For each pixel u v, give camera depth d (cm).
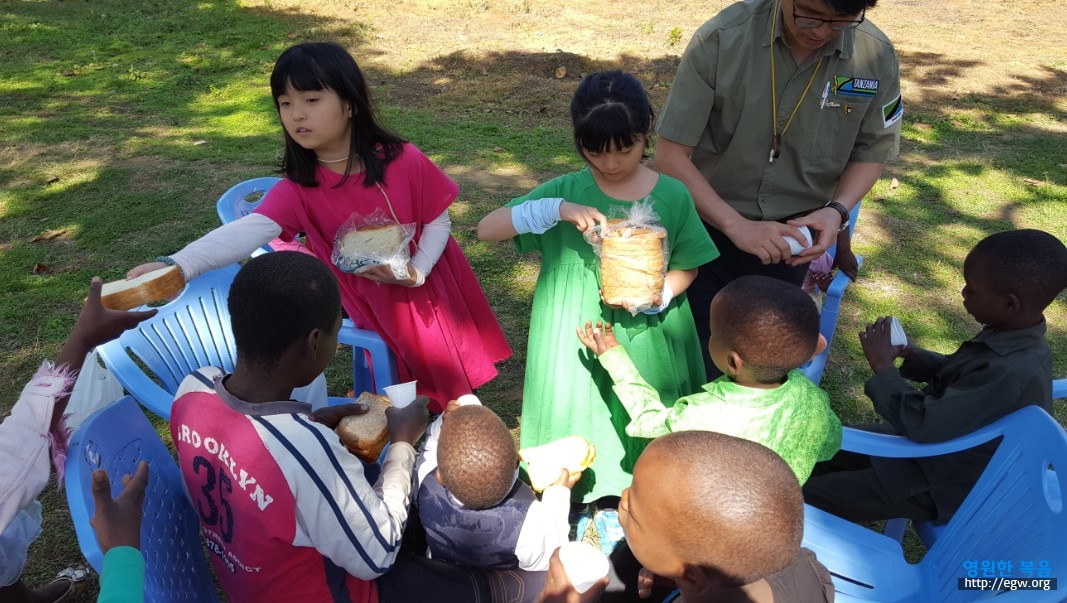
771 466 155
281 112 264
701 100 308
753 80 303
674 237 263
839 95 303
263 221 272
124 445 207
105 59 934
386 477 216
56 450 194
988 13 1241
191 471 194
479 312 326
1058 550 189
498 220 256
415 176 287
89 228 514
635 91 234
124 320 208
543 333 267
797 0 269
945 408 238
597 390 264
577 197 260
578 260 261
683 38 1075
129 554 167
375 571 198
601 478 268
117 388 260
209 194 568
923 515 258
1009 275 234
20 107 763
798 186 325
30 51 959
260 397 192
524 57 964
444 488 221
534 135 723
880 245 529
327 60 257
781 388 219
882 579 226
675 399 271
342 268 273
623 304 244
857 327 437
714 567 154
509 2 1251
